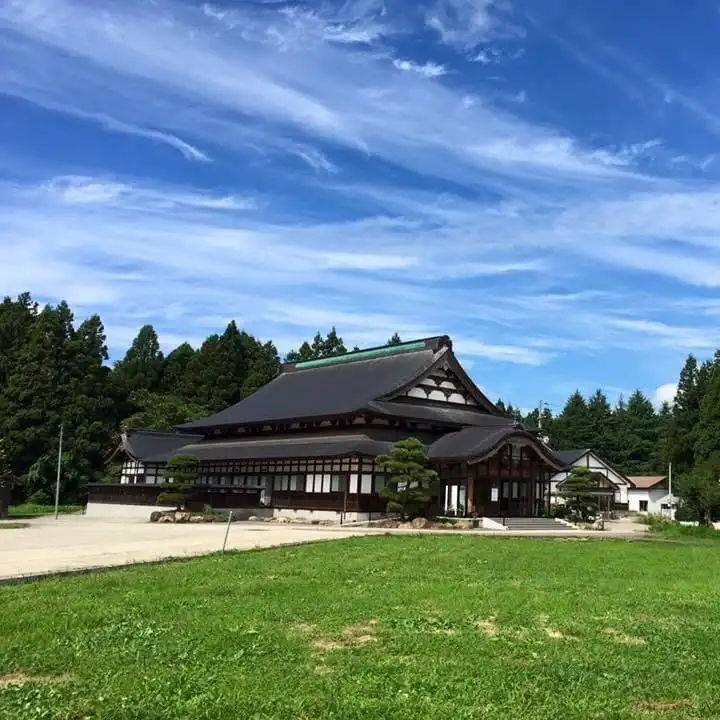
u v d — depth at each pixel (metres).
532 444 46.38
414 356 55.53
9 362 80.88
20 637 10.58
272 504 50.66
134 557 21.19
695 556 24.94
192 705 7.65
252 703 7.73
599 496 68.94
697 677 9.23
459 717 7.53
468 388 54.19
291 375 66.62
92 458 75.69
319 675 8.85
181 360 109.19
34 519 47.47
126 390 92.31
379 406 48.12
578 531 42.50
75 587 15.26
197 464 47.56
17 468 72.19
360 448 44.78
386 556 22.27
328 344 116.25
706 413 70.88
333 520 45.72
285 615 12.31
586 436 114.06
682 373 84.31
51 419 73.19
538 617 12.80
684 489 52.84
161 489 51.56
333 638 10.81
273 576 17.34
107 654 9.66
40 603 13.27
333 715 7.48
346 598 14.09
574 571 19.59
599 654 10.23
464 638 10.94
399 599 14.11
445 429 51.78
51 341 77.38
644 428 115.56
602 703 8.09
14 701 7.75
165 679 8.52
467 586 16.00
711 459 55.94
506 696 8.24
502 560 21.80
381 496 43.38
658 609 13.80
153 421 83.94
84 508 64.62
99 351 87.69
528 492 47.84
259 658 9.53
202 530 35.38
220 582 16.08
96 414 78.88
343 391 54.00
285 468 50.47
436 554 23.11
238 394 100.62
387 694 8.16
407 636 10.96
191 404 95.94
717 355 74.81
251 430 57.66
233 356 103.38
